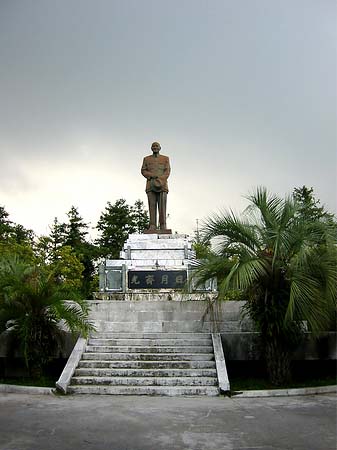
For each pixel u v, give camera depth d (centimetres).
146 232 2112
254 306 1257
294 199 1308
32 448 670
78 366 1255
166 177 2161
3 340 1359
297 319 1209
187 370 1216
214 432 762
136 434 748
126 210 4703
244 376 1384
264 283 1235
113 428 785
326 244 1204
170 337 1455
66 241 4600
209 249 1286
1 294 1264
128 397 1090
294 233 1205
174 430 775
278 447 679
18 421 834
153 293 1811
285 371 1238
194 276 1284
